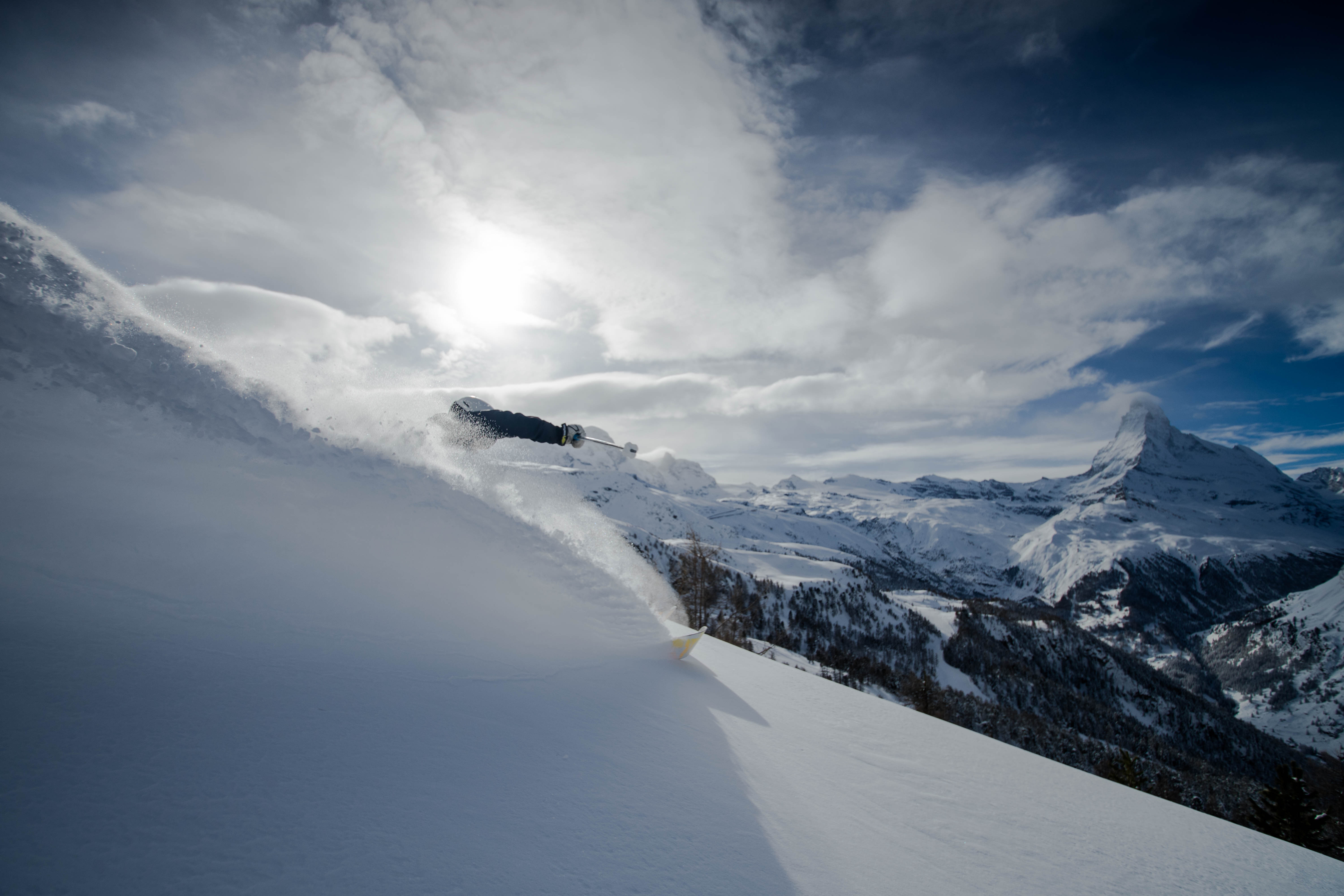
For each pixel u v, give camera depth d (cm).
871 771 313
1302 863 317
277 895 89
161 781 109
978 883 204
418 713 182
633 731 244
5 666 131
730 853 166
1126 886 239
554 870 127
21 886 71
